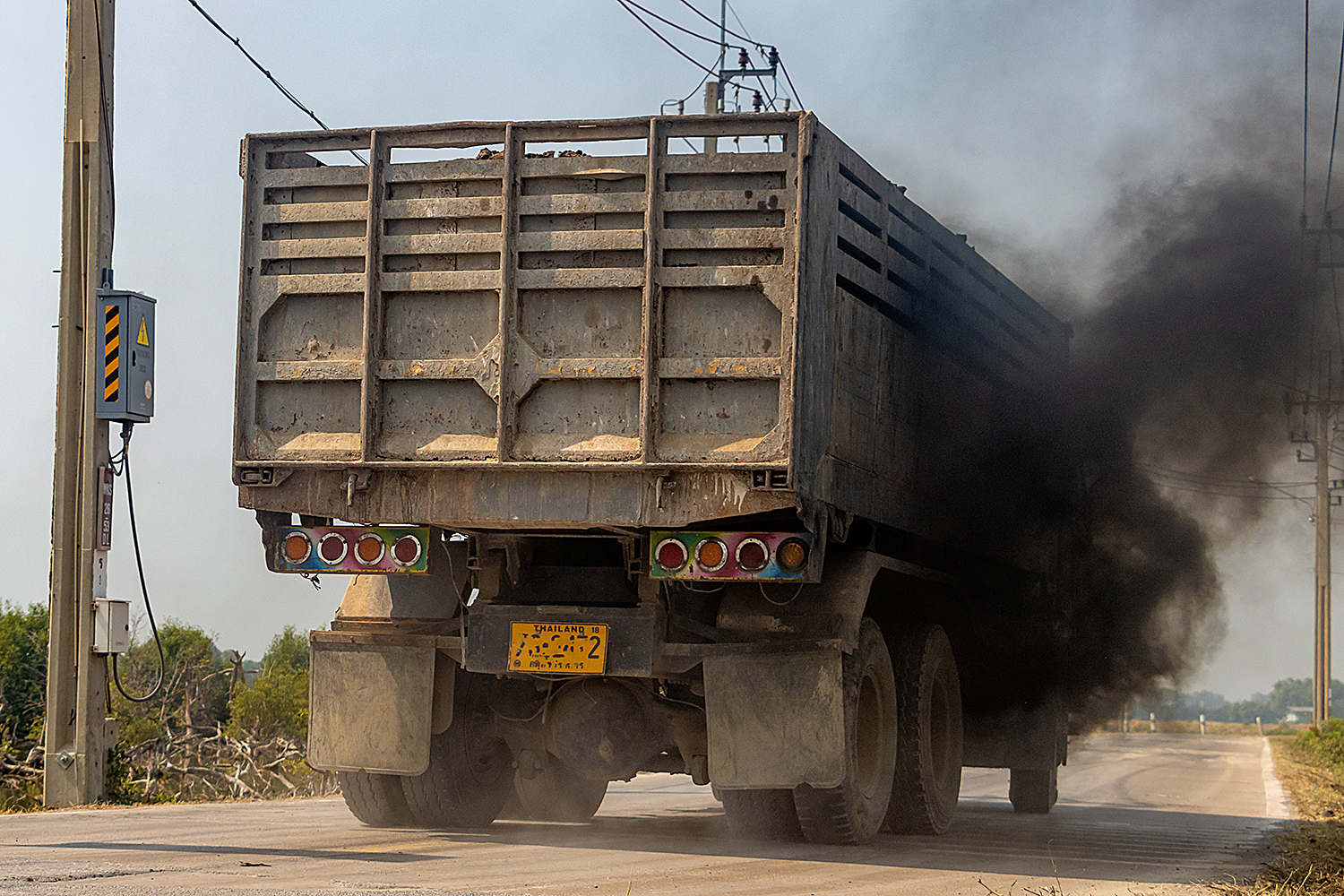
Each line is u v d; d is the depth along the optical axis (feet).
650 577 26.30
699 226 24.75
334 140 26.30
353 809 29.55
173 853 23.17
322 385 26.22
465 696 29.53
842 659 26.07
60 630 38.17
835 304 26.45
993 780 63.21
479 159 25.70
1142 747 114.52
